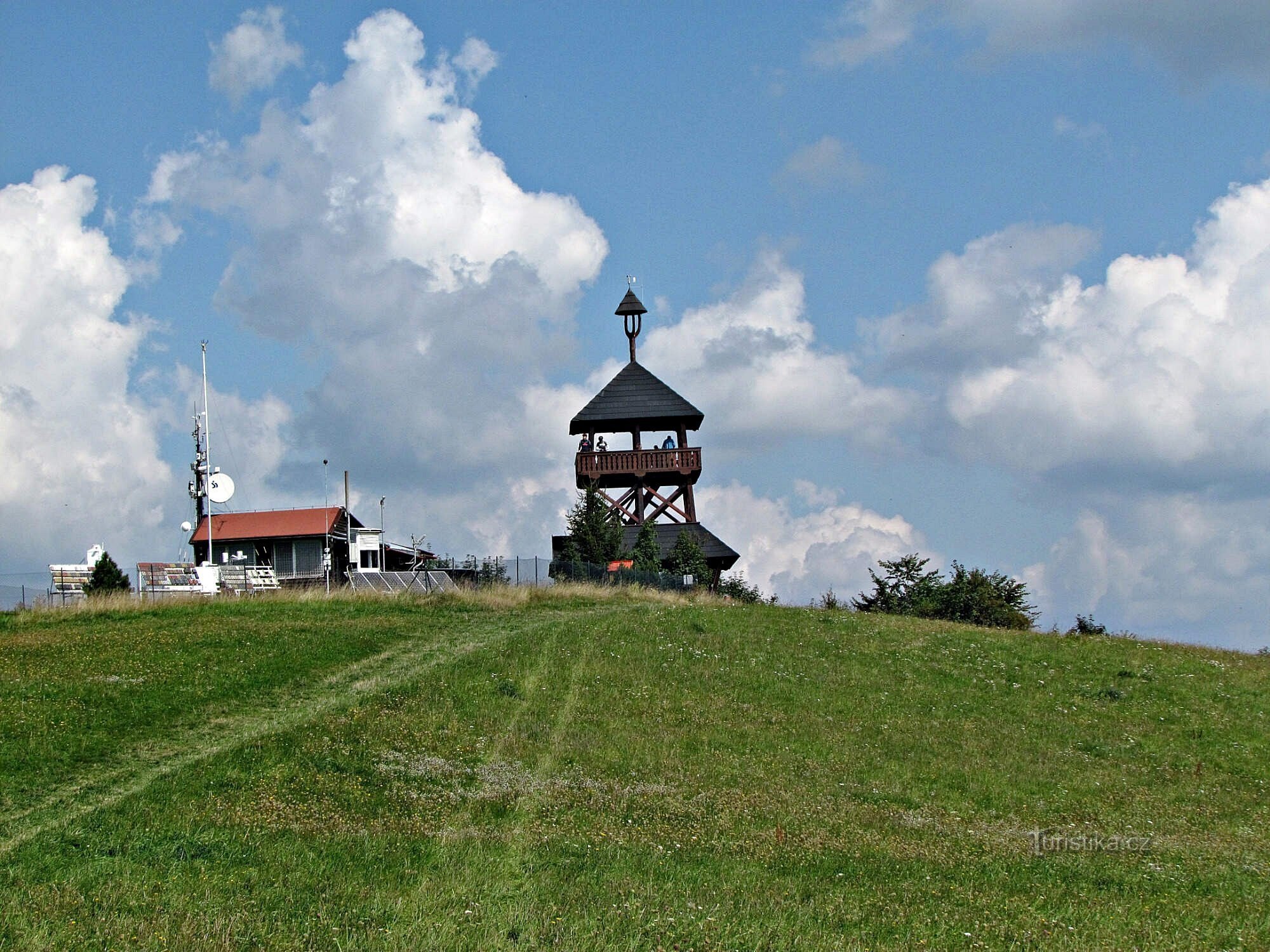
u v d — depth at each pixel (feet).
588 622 151.84
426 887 64.18
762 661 135.85
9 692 100.94
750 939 57.98
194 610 152.87
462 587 185.37
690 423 255.09
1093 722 123.34
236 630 135.23
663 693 120.78
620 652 134.82
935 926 62.75
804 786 96.43
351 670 120.88
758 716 115.65
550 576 216.74
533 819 81.20
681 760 100.53
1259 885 75.05
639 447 253.24
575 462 250.78
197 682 108.88
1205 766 112.47
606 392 255.50
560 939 55.93
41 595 183.93
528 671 124.47
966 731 116.47
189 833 73.00
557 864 70.23
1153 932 62.90
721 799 90.27
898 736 112.98
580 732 105.70
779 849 77.92
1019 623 224.74
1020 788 100.89
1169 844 86.22
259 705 105.29
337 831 75.41
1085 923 64.54
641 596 184.44
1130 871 77.05
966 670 139.13
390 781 87.61
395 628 142.10
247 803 79.82
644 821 82.58
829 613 169.58
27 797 78.74
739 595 234.17
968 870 75.51
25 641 125.70
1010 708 125.90
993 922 63.77
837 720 116.67
